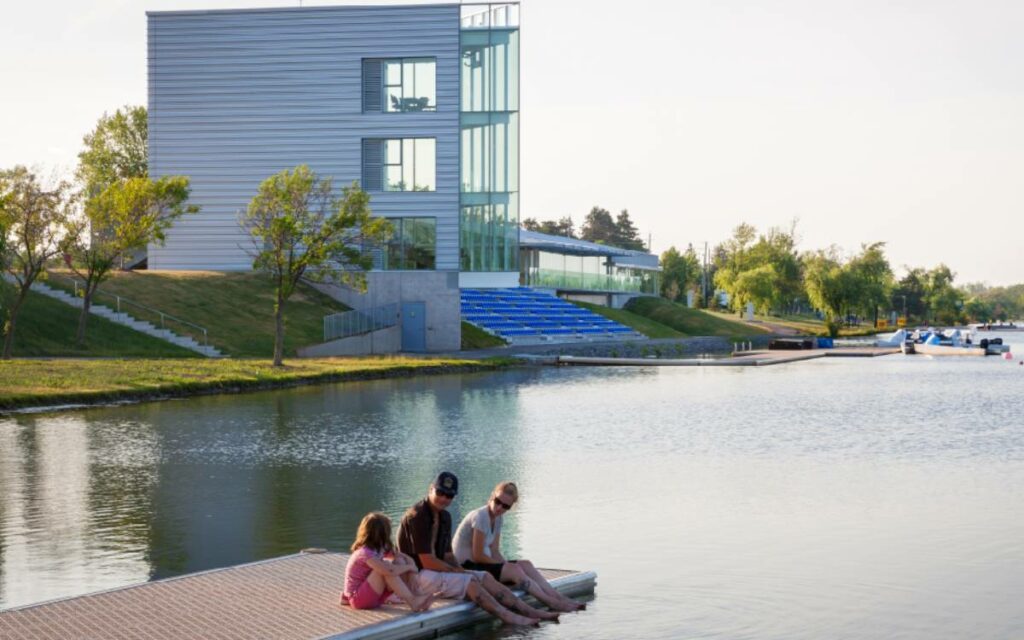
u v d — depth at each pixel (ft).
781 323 433.48
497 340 233.76
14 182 147.02
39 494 60.75
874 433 94.32
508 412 110.22
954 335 288.92
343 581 41.14
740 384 158.20
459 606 37.91
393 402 119.03
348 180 206.59
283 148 207.92
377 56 205.05
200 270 210.38
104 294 180.34
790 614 39.91
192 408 108.37
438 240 205.77
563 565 46.75
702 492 63.87
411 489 63.31
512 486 40.57
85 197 159.02
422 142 205.26
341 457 76.28
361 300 208.03
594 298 375.25
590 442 86.48
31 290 174.19
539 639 36.86
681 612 40.06
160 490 62.39
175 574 43.80
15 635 34.14
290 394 127.34
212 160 209.36
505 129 208.13
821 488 65.46
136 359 153.28
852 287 400.47
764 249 499.51
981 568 46.52
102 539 49.83
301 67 206.80
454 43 203.72
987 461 77.30
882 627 38.45
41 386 111.34
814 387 152.35
